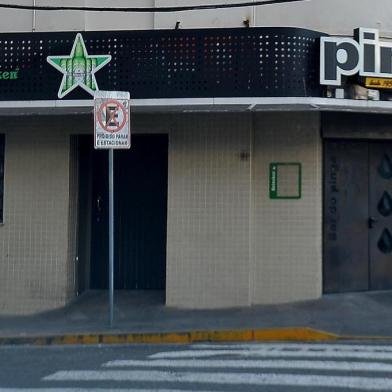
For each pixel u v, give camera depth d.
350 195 12.40
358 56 11.19
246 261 11.81
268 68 10.99
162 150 13.01
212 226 11.88
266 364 8.34
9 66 11.55
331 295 12.15
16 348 9.95
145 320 11.14
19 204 12.31
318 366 8.20
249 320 10.88
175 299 11.91
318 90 11.20
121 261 13.10
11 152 12.37
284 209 11.92
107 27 12.45
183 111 11.40
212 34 11.12
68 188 12.23
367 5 12.29
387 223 12.61
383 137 12.24
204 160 11.92
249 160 11.83
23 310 12.23
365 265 12.47
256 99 10.95
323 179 12.22
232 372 7.95
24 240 12.28
